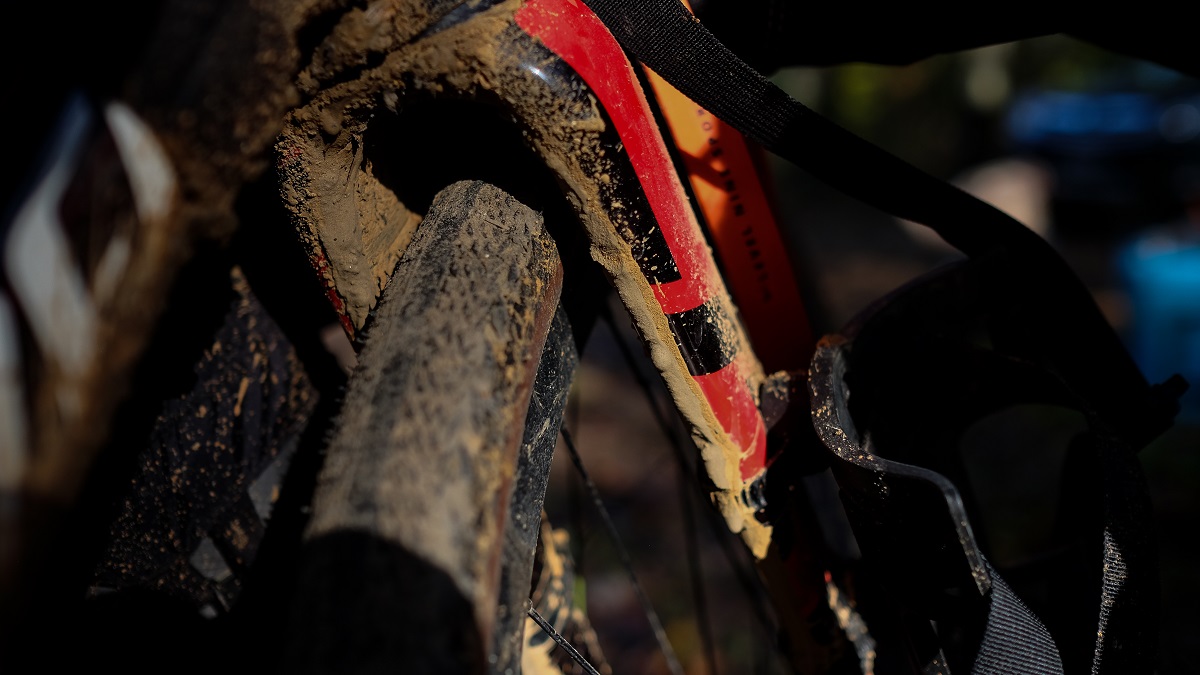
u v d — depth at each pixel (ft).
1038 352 1.66
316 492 1.22
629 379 5.46
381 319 1.30
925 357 1.57
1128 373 1.66
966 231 1.60
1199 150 8.58
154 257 1.22
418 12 1.30
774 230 1.64
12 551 1.17
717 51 1.46
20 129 1.20
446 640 1.16
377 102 1.34
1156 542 1.41
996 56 14.34
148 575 1.54
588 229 1.39
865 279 8.37
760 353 1.68
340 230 1.41
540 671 1.62
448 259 1.32
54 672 1.40
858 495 1.40
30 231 1.19
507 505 1.24
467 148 1.44
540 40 1.32
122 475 1.52
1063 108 9.62
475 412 1.23
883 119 15.25
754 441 1.52
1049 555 1.66
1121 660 1.39
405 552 1.17
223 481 1.56
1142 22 1.70
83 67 1.20
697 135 1.58
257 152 1.26
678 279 1.42
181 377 1.52
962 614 1.43
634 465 4.45
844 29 1.69
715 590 3.61
